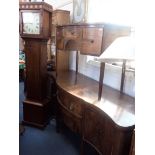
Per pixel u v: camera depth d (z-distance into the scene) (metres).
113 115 1.14
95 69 2.18
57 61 2.40
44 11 1.96
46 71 2.32
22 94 3.43
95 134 1.38
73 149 1.91
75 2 2.54
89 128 1.46
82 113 1.53
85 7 2.30
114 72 1.85
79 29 1.67
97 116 1.32
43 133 2.19
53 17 2.73
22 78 4.29
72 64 2.75
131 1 1.63
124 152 1.05
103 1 2.02
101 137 1.29
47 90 2.43
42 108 2.21
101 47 1.46
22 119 2.47
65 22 2.67
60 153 1.84
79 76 2.33
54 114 2.54
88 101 1.41
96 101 1.41
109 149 1.17
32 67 2.16
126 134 1.02
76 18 2.54
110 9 1.92
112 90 1.76
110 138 1.15
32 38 2.05
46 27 2.08
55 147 1.93
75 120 1.67
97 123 1.33
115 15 1.85
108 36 1.46
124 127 0.99
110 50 1.28
